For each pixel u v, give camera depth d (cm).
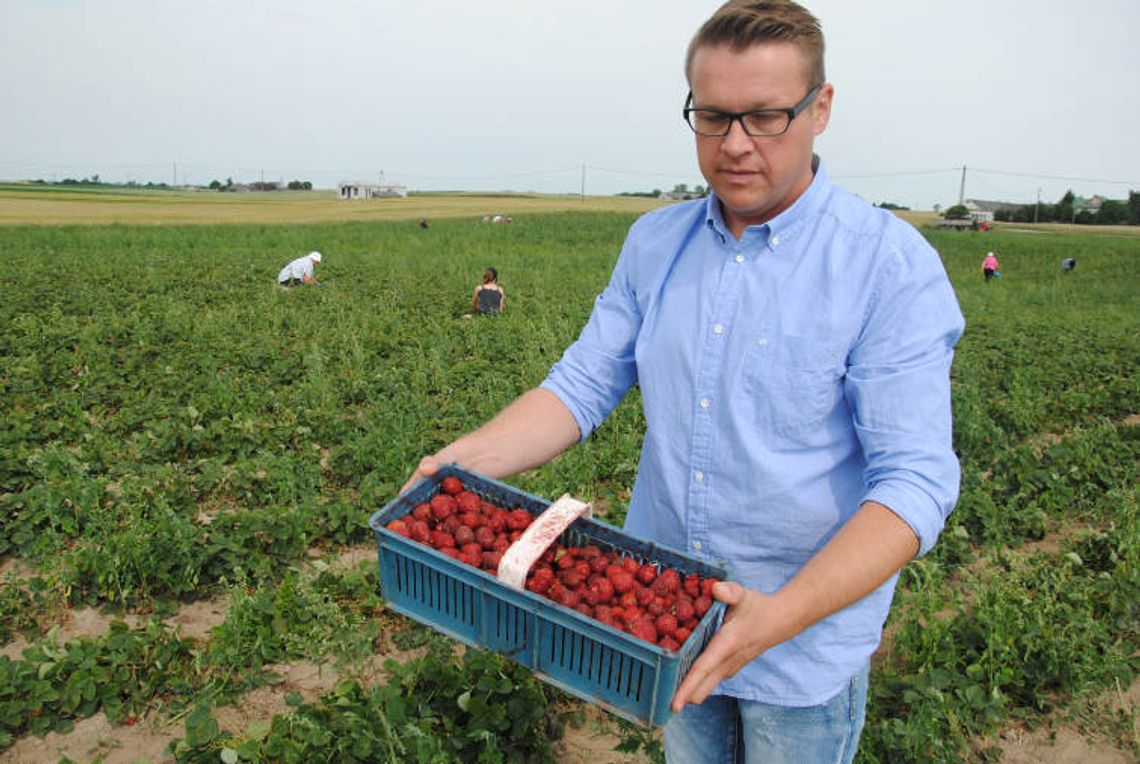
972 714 440
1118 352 1542
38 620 499
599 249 3966
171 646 450
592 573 239
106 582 515
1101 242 5759
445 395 970
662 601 228
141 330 1222
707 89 207
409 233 4512
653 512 260
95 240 3316
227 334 1253
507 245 3991
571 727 424
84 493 579
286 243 3622
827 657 235
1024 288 3247
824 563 196
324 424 805
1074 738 438
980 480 715
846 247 216
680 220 252
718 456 234
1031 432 971
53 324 1264
